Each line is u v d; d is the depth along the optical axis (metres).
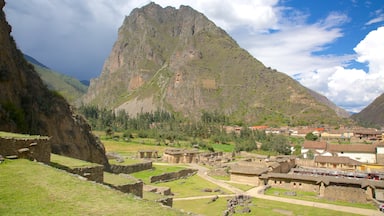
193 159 131.62
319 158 125.62
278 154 162.75
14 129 47.19
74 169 26.36
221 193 68.75
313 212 53.56
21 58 61.00
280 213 52.34
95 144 70.38
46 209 13.91
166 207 15.83
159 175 81.75
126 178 35.16
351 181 69.44
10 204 14.12
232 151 172.00
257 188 77.12
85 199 15.59
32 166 20.66
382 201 64.06
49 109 58.88
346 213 53.50
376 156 133.25
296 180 76.75
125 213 14.09
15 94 52.66
